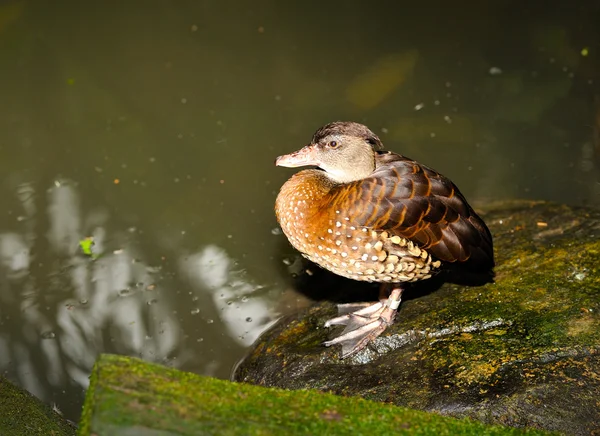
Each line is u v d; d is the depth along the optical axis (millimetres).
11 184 11766
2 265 10547
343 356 7906
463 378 7148
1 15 14859
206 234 10977
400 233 7730
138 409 5219
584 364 7086
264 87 13562
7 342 9602
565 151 12148
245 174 11938
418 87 13469
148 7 15312
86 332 9688
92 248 10797
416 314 8227
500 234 9555
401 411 5883
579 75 13508
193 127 12773
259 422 5363
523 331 7648
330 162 8391
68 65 14039
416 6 15320
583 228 9328
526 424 6551
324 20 15031
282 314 9680
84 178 11891
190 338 9516
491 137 12438
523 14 14961
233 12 15266
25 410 7324
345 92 13406
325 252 8109
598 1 14906
